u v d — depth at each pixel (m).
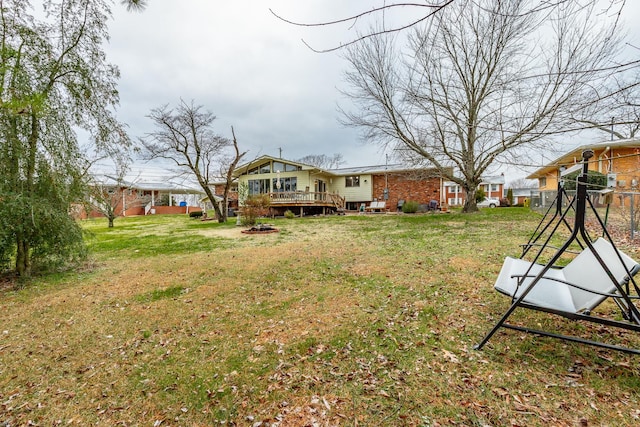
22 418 1.78
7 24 4.23
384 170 20.45
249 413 1.73
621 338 2.25
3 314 3.47
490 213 12.61
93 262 6.20
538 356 2.09
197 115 15.06
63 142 4.80
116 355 2.47
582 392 1.71
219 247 7.62
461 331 2.51
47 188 4.74
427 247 6.04
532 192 12.45
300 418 1.66
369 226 10.67
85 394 1.98
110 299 3.90
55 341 2.76
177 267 5.53
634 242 5.12
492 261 4.62
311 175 19.83
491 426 1.50
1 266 4.82
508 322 2.62
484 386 1.81
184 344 2.60
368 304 3.24
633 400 1.63
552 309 1.97
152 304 3.65
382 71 11.82
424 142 12.17
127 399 1.91
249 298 3.68
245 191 20.77
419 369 2.03
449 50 9.90
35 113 4.15
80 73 4.91
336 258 5.55
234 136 16.11
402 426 1.56
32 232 4.70
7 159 4.25
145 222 18.42
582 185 1.84
